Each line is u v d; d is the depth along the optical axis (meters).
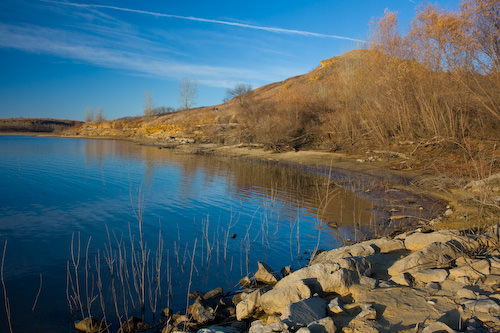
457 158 19.14
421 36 22.56
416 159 21.95
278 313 5.13
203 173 24.88
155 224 11.99
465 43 18.33
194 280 7.52
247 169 27.11
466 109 21.27
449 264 5.50
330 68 67.38
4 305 6.40
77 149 47.94
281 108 43.06
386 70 25.86
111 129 96.81
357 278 5.43
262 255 9.02
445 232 6.83
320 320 4.09
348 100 34.66
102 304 6.27
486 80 18.69
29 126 127.38
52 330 5.63
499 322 3.76
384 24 26.42
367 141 30.39
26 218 12.66
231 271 7.97
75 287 7.16
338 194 16.61
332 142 34.28
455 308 4.23
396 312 4.31
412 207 12.65
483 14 17.36
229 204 15.18
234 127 52.31
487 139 19.77
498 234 6.48
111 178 22.33
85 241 10.17
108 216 13.04
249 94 58.22
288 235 10.64
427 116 23.08
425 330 3.70
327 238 10.21
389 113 27.09
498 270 5.06
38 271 7.97
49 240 10.25
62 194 17.12
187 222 12.25
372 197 15.33
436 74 22.16
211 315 5.72
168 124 75.06
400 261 5.80
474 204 10.40
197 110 91.06
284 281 5.70
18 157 35.09
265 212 13.16
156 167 28.31
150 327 5.75
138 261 8.55
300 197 16.33
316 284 5.33
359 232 10.49
